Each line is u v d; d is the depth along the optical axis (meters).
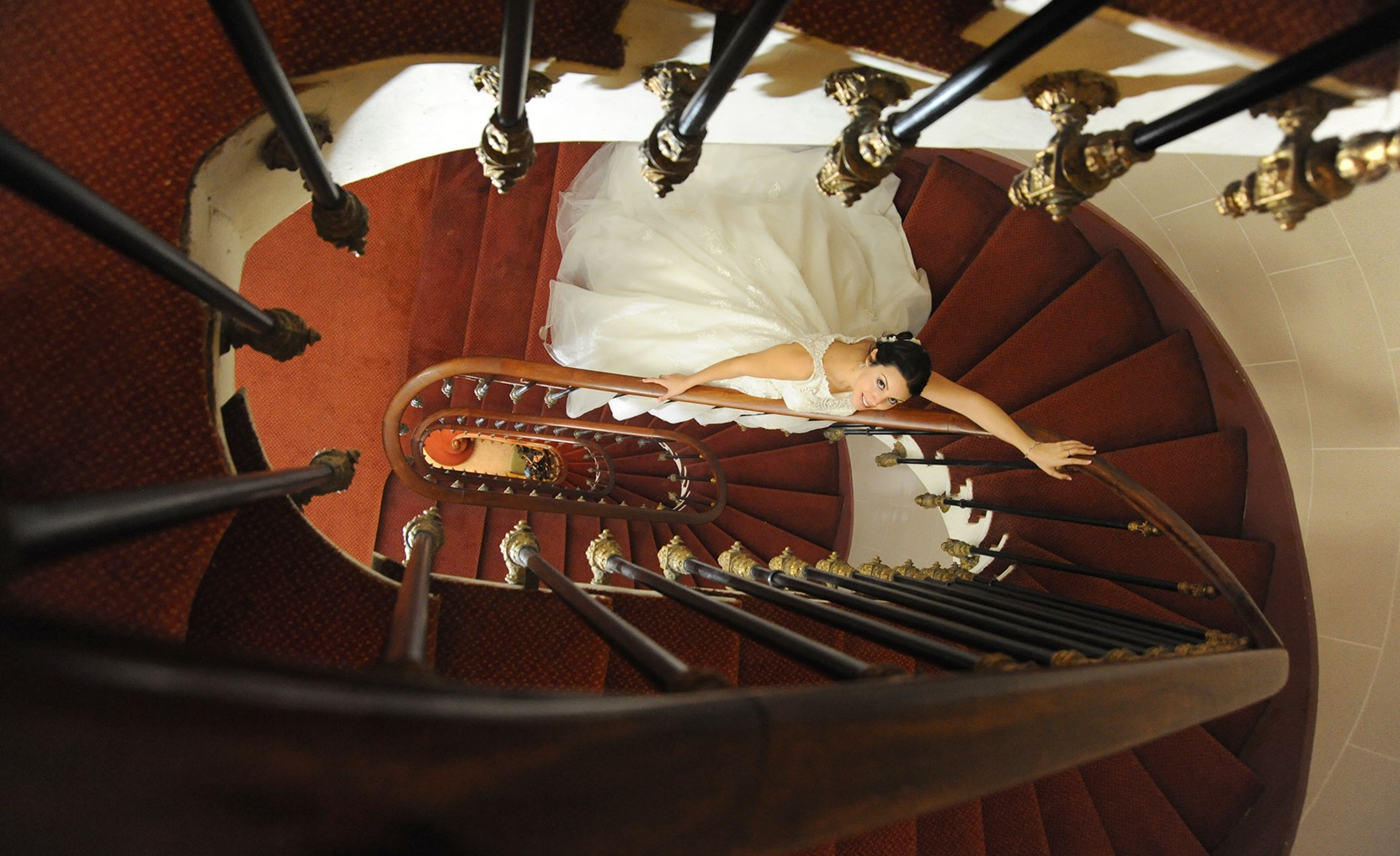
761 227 3.18
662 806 0.55
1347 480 2.93
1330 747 2.93
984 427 2.71
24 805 0.42
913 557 4.65
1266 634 2.28
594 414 5.34
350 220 1.65
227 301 1.34
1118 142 1.35
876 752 0.66
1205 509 3.36
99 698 0.41
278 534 1.90
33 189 0.84
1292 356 3.05
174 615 1.40
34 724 0.40
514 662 2.31
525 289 4.34
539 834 0.51
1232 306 3.22
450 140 2.00
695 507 5.31
